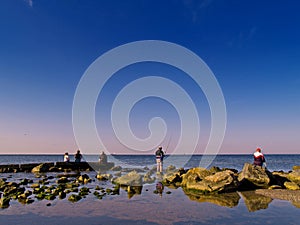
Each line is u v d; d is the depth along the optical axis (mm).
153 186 16938
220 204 11320
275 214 9664
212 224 8484
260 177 15664
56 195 13375
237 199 12398
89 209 10375
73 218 9133
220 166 47406
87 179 19438
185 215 9539
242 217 9258
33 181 19062
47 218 9109
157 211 10094
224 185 14266
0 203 11258
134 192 14406
